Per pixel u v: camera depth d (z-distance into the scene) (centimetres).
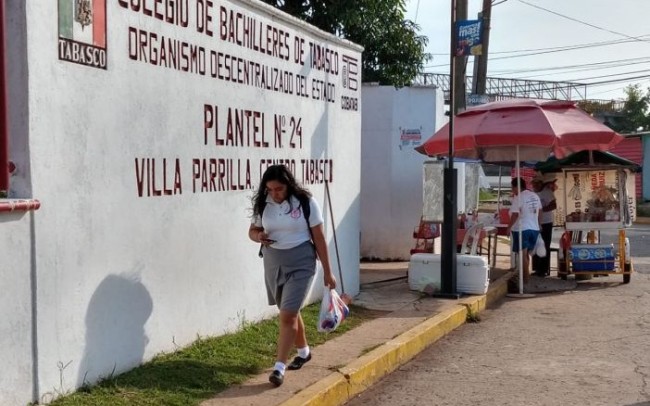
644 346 881
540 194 1479
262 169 855
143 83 644
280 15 880
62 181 548
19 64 512
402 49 1725
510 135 1175
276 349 756
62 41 544
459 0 1539
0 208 483
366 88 1570
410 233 1574
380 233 1580
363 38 1670
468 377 754
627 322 1026
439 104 1612
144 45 643
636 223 3086
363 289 1198
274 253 664
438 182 1123
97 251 590
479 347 888
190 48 712
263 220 666
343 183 1080
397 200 1574
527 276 1391
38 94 521
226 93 777
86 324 578
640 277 1475
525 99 1319
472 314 1058
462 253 1270
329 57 1027
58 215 544
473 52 1099
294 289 656
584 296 1250
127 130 625
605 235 2447
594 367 786
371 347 793
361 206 1582
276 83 884
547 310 1125
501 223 1535
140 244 646
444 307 1036
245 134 817
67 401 540
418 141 1572
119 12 610
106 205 600
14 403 506
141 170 645
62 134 547
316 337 831
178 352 698
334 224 1048
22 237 511
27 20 510
